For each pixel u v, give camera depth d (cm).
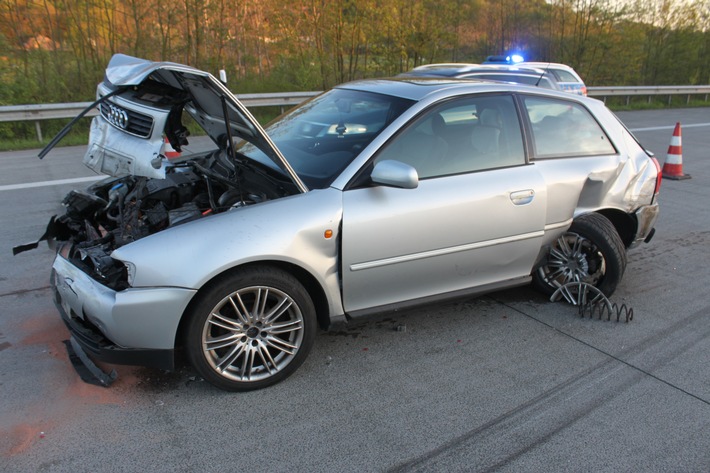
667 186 875
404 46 1639
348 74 1653
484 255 379
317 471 258
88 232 349
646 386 336
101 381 313
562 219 415
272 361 316
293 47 1573
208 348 300
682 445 285
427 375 340
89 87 1298
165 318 283
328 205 318
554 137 421
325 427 288
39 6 1280
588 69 2220
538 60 2150
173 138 338
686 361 366
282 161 317
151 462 260
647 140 1280
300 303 315
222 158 391
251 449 271
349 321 346
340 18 1561
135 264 280
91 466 256
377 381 332
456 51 1930
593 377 345
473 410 308
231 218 300
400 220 336
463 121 378
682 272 525
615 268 421
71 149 1006
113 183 401
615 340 392
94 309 287
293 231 305
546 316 424
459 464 266
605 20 2164
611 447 281
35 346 356
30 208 644
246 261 292
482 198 365
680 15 2369
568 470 265
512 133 396
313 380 330
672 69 2420
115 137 321
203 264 284
